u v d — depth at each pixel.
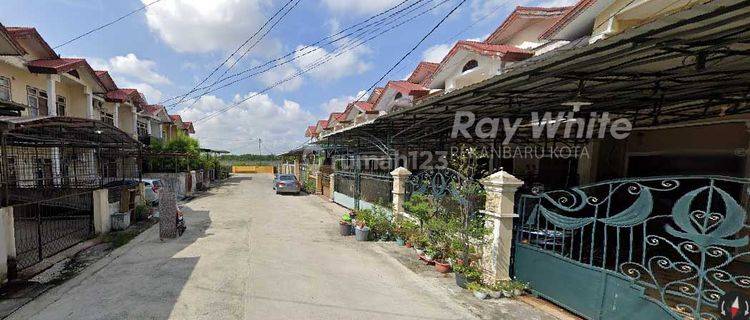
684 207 3.00
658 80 3.86
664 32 2.48
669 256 5.85
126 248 6.78
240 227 9.00
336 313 4.07
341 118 19.02
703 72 3.52
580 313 3.92
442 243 5.96
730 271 5.18
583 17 6.43
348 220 8.38
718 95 4.66
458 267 4.99
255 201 14.84
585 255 5.84
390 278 5.30
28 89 11.52
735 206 2.67
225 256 6.27
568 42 7.15
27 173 9.80
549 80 3.98
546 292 4.41
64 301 4.24
